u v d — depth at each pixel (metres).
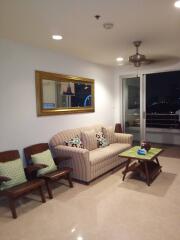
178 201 2.93
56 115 4.23
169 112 6.60
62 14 2.40
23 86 3.57
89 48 3.94
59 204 2.92
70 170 3.43
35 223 2.49
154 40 3.48
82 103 4.91
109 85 6.10
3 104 3.28
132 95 6.33
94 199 3.04
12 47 3.39
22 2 2.10
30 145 3.71
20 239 2.21
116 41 3.51
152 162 4.12
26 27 2.80
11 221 2.55
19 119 3.52
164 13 2.41
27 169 3.11
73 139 4.12
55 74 4.14
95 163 3.67
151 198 3.03
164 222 2.44
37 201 3.03
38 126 3.87
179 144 6.40
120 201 2.96
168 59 5.17
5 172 2.85
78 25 2.75
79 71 4.84
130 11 2.35
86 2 2.12
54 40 3.41
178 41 3.55
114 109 6.43
